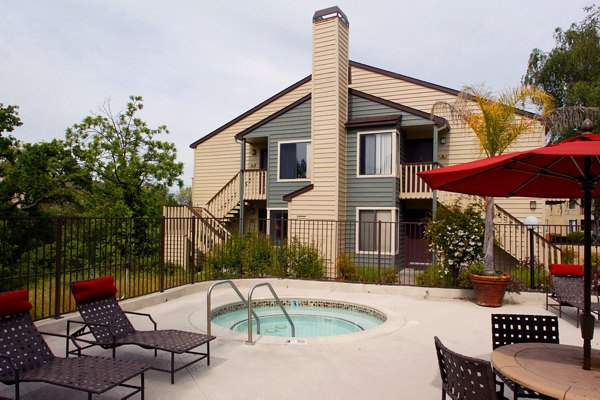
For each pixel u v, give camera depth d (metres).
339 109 14.41
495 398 2.32
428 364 4.82
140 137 19.19
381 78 16.81
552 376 2.64
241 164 16.80
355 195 14.64
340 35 14.66
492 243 8.75
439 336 6.05
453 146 15.41
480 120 9.27
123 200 18.14
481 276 8.24
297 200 14.65
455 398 2.68
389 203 14.05
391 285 9.59
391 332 6.22
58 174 18.55
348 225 14.56
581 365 2.88
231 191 17.48
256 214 17.59
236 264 11.16
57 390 3.89
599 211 17.36
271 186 16.11
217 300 8.53
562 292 7.48
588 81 17.81
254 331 7.47
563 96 18.67
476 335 6.14
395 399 3.84
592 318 2.84
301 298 9.12
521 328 3.86
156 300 8.05
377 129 14.34
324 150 14.44
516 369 2.77
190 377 4.31
